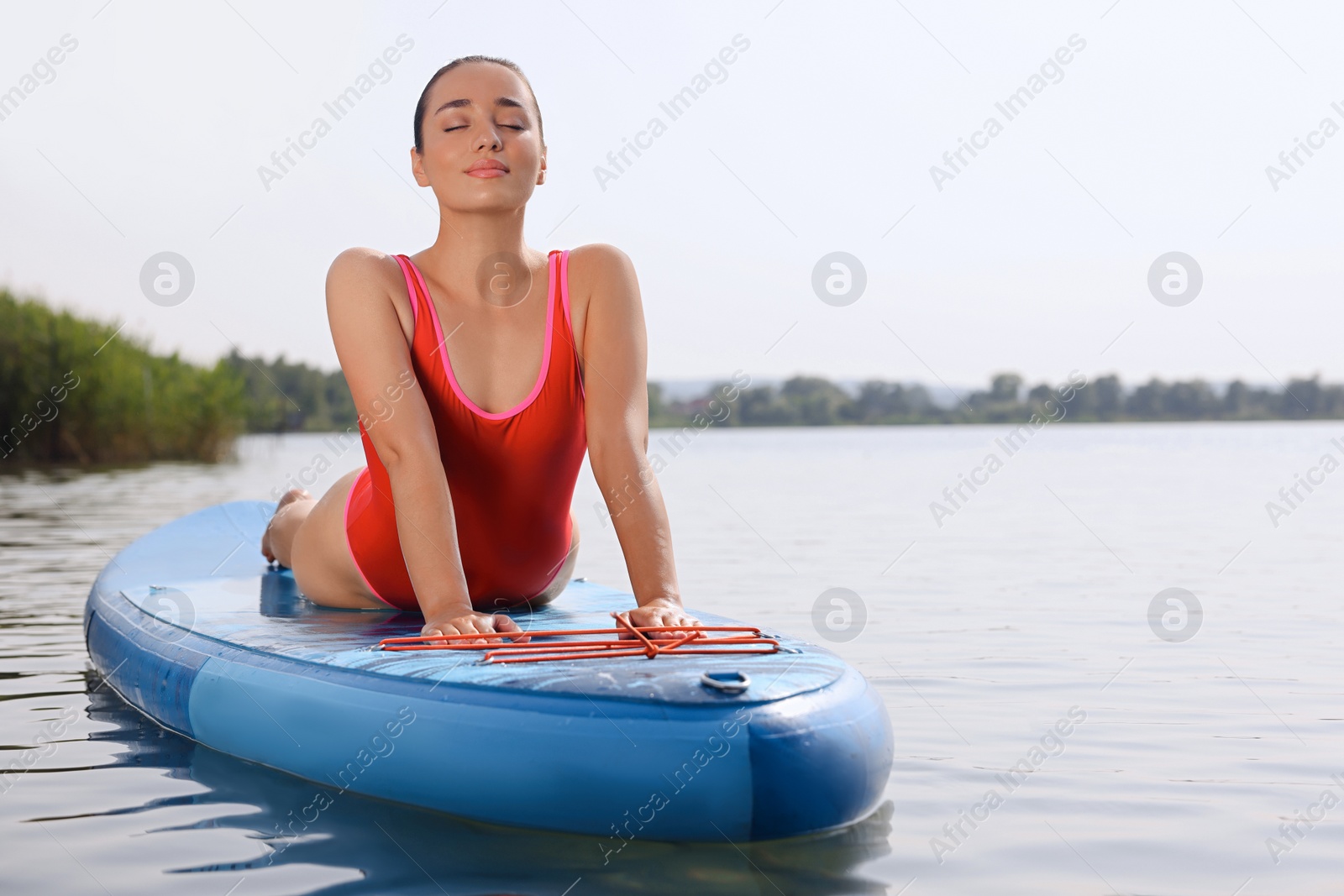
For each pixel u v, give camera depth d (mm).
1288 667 3471
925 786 2312
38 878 1819
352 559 3057
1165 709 2959
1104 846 1970
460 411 2791
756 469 17625
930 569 5871
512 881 1762
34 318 14898
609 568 5934
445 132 2738
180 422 15875
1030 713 2916
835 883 1772
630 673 2098
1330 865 1890
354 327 2729
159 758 2518
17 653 3680
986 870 1843
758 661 2203
